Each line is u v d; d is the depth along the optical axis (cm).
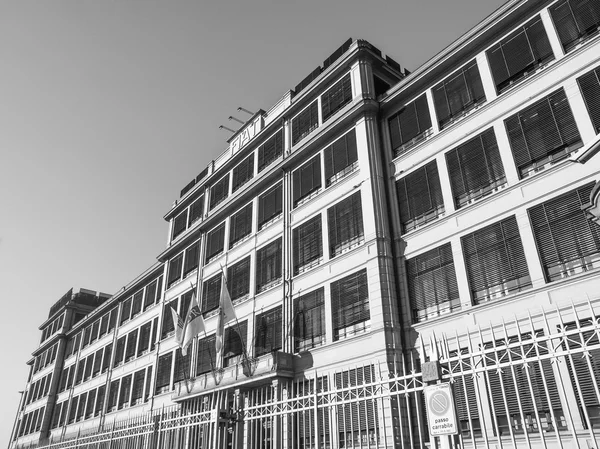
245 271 2773
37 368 6025
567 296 1432
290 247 2456
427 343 1752
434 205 1917
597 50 1566
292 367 2159
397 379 993
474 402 1516
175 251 3672
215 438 1325
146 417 1880
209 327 2923
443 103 2019
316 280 2231
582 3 1656
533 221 1591
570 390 1321
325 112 2506
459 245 1773
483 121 1833
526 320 1498
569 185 1529
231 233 3033
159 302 3812
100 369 4381
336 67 2452
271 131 2891
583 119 1536
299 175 2570
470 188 1816
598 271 1380
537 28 1766
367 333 1880
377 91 2402
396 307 1889
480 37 1906
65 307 5612
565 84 1619
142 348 3797
